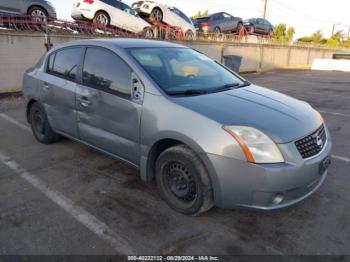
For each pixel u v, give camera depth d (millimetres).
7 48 8797
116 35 12273
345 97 9344
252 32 24734
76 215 2881
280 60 24266
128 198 3176
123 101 3119
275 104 3010
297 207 3043
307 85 12227
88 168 3883
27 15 9609
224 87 3404
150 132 2896
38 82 4398
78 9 11961
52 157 4223
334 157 4379
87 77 3604
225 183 2512
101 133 3490
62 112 4031
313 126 2775
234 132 2461
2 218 2824
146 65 3166
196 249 2445
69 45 4020
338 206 3068
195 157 2633
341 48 36500
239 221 2811
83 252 2398
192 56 3865
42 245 2471
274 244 2512
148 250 2432
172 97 2871
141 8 14398
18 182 3516
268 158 2416
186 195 2809
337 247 2477
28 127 5625
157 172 2996
